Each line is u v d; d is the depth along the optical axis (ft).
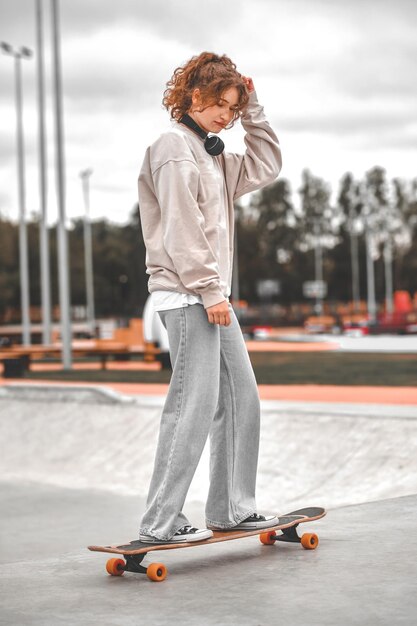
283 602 10.87
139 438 37.01
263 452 30.94
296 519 13.75
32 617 10.66
